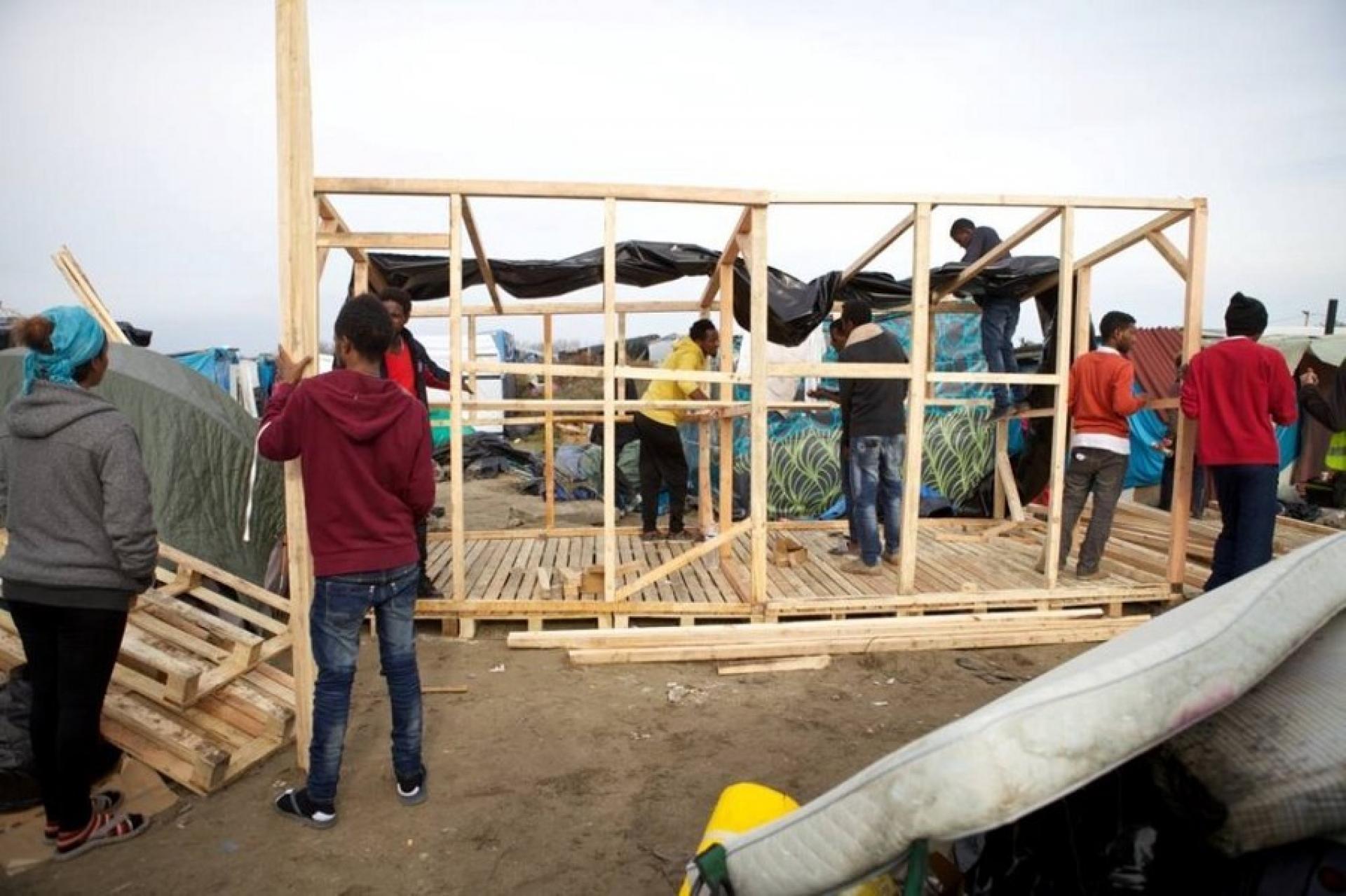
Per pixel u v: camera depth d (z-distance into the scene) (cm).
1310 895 142
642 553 714
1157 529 806
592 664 490
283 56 309
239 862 293
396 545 303
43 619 280
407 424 301
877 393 607
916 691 461
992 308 790
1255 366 517
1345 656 178
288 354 314
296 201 314
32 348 270
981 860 191
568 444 1456
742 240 590
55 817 294
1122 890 163
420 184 499
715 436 986
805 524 833
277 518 598
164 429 532
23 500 273
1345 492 1070
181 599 499
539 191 508
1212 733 159
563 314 805
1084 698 137
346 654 304
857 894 176
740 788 232
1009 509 884
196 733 362
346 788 346
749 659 496
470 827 317
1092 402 599
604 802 337
